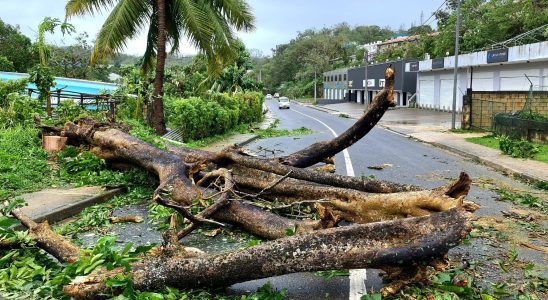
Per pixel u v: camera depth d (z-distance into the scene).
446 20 61.41
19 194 8.91
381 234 4.74
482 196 10.26
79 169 10.70
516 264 6.01
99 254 5.01
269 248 4.77
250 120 35.41
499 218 8.28
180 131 20.59
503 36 47.53
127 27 18.33
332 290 5.13
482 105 26.72
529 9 42.75
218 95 27.34
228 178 7.52
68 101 17.00
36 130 13.45
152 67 22.59
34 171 10.39
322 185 7.65
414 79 57.50
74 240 6.79
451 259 6.14
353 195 6.59
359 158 15.85
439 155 17.38
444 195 5.43
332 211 6.22
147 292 4.59
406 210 5.78
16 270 5.13
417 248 4.57
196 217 6.40
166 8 20.14
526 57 30.56
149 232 7.28
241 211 6.79
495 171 13.90
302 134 26.56
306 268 4.70
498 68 36.28
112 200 9.21
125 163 10.49
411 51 71.44
